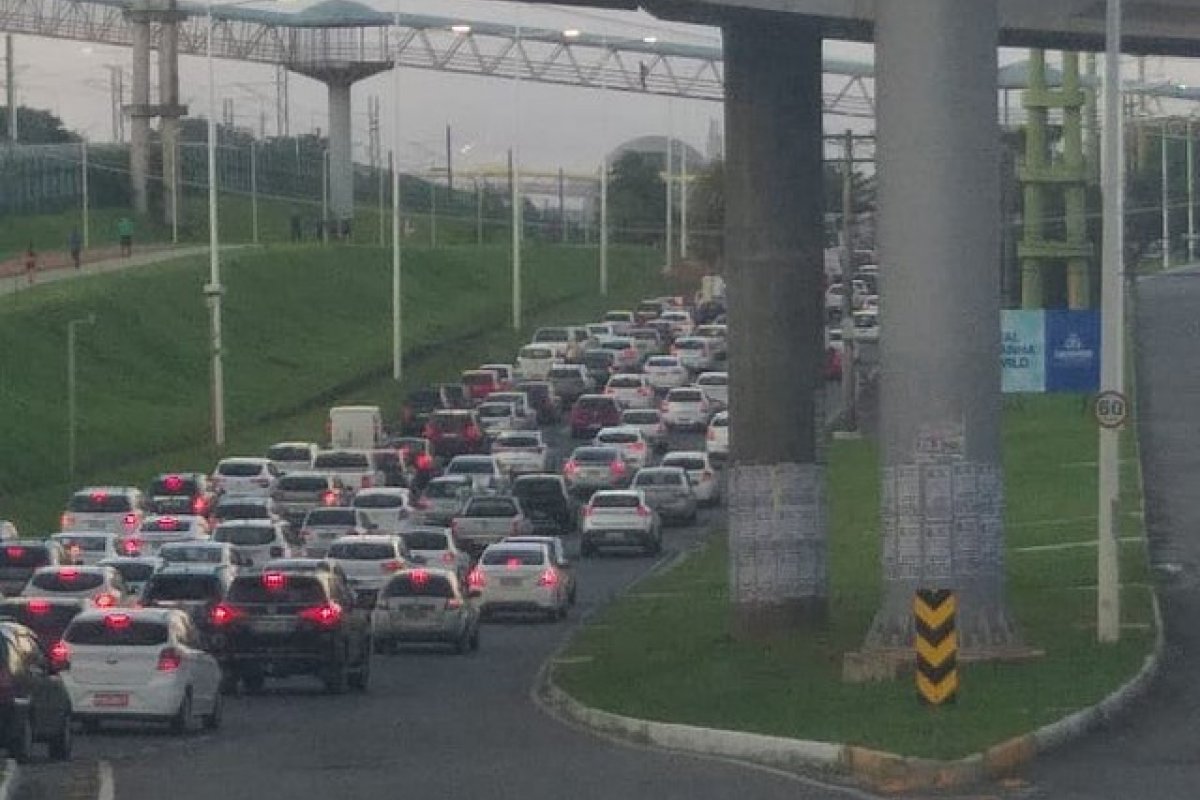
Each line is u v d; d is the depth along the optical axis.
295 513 97.50
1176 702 42.31
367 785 33.97
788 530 59.44
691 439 134.62
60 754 40.06
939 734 35.25
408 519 91.88
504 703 51.59
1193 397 121.06
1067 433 111.25
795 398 59.50
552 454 120.19
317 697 54.59
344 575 69.12
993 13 47.03
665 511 104.81
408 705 51.97
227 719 48.88
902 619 47.22
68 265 163.62
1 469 108.31
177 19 198.12
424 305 188.88
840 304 155.00
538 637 71.62
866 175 173.75
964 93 46.62
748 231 59.34
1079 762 34.28
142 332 146.12
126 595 63.50
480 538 92.56
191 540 78.56
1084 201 140.38
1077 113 133.25
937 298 46.69
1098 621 52.06
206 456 121.38
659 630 64.38
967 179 46.75
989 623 46.94
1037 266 131.12
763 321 59.38
